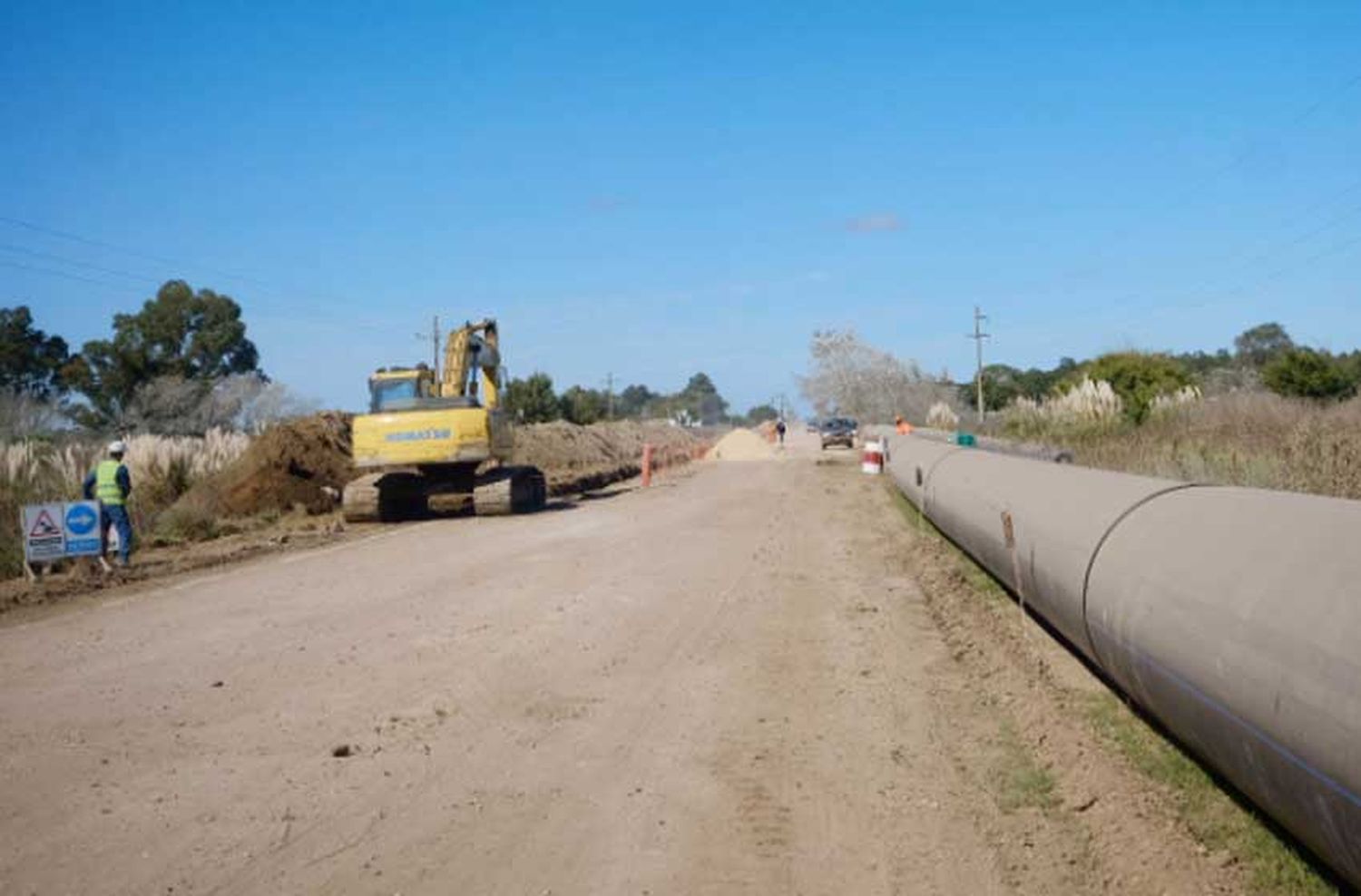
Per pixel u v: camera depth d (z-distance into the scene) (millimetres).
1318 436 14656
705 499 27812
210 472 27531
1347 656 4391
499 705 8758
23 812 6680
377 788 6953
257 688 9391
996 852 5836
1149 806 6191
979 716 8258
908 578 14648
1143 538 7008
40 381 55750
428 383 25938
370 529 23375
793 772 7168
